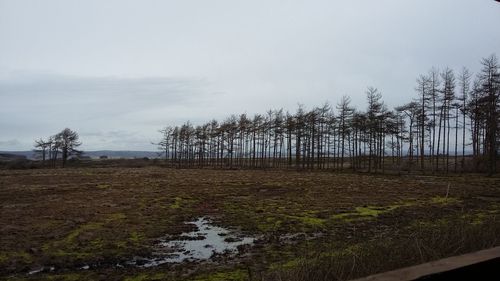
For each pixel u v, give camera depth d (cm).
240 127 7962
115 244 1398
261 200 2588
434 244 571
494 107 4497
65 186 3494
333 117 6625
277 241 1431
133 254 1273
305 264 567
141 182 3950
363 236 1425
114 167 8138
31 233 1548
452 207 2152
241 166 7806
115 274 1059
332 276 503
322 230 1617
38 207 2234
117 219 1881
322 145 6750
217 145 8556
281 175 5088
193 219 1934
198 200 2597
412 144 5619
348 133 6194
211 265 1130
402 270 251
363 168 6284
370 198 2619
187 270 1084
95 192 3014
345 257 572
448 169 5359
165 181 4088
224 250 1321
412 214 1944
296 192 3019
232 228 1708
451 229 630
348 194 2855
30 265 1137
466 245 554
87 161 9456
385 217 1888
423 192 2909
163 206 2322
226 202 2500
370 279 235
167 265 1144
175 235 1565
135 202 2466
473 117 4938
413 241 595
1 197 2691
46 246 1356
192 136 8925
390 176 4716
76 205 2316
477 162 5088
